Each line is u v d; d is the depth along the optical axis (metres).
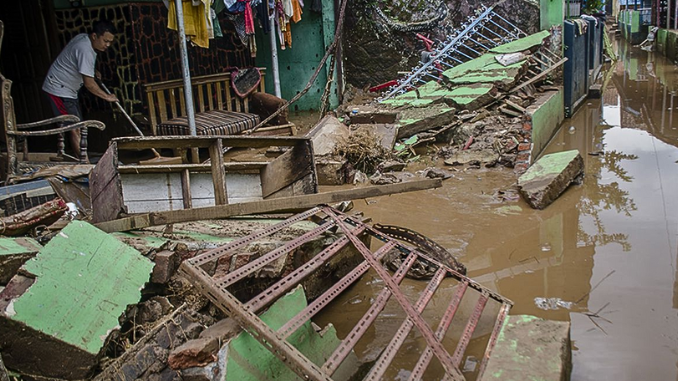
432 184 4.64
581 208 6.63
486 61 11.90
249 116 9.62
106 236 3.65
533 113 8.98
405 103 10.81
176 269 3.90
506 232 6.03
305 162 4.91
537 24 14.00
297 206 4.34
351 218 4.55
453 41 13.59
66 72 7.44
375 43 14.91
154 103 8.70
